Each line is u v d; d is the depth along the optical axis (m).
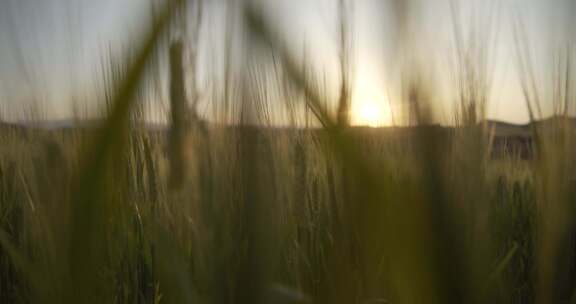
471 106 0.66
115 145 0.54
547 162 0.95
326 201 0.98
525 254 1.43
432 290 0.53
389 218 0.51
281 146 0.75
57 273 0.60
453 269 0.53
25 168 0.88
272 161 0.62
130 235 1.27
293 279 0.83
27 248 0.82
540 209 0.96
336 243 0.64
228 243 0.64
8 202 1.79
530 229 1.55
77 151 0.56
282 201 0.73
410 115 0.49
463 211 0.55
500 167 1.49
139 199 1.31
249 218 0.62
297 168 0.95
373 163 0.51
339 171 0.53
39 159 0.62
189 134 0.74
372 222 0.52
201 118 0.70
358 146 0.51
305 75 0.48
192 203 0.78
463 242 0.54
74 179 0.57
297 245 0.95
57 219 0.59
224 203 0.65
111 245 0.78
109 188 0.58
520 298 1.26
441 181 0.52
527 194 1.66
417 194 0.51
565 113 0.94
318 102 0.50
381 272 0.58
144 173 1.30
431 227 0.52
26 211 0.87
